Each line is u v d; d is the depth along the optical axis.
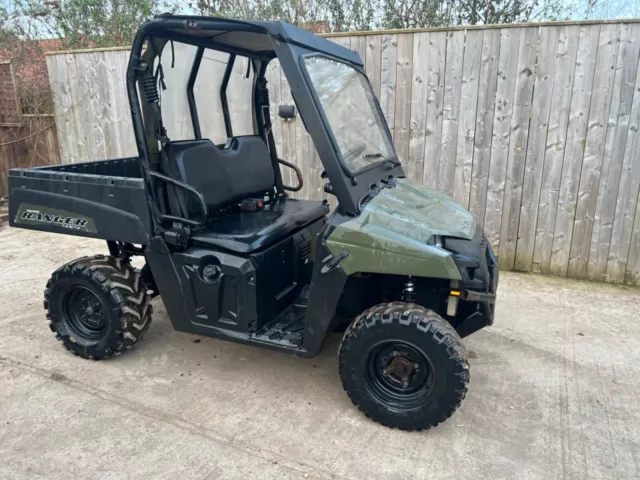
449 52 4.44
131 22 8.61
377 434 2.52
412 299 2.67
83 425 2.57
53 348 3.36
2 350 3.32
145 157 2.71
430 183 4.82
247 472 2.25
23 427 2.55
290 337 2.73
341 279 2.43
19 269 4.78
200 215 2.91
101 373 3.06
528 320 3.78
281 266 2.94
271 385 2.96
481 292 2.39
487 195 4.67
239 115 3.64
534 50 4.22
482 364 3.18
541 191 4.50
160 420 2.62
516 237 4.69
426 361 2.42
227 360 3.23
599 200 4.36
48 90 6.67
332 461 2.33
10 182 3.15
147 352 3.32
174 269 2.83
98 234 2.94
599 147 4.25
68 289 3.13
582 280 4.57
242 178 3.33
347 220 2.43
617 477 2.25
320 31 7.24
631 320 3.77
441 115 4.61
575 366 3.16
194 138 3.22
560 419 2.65
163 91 2.88
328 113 2.53
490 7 6.66
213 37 2.88
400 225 2.40
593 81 4.14
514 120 4.42
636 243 4.34
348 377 2.56
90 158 6.27
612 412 2.71
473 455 2.38
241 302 2.73
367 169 2.72
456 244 2.41
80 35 8.58
